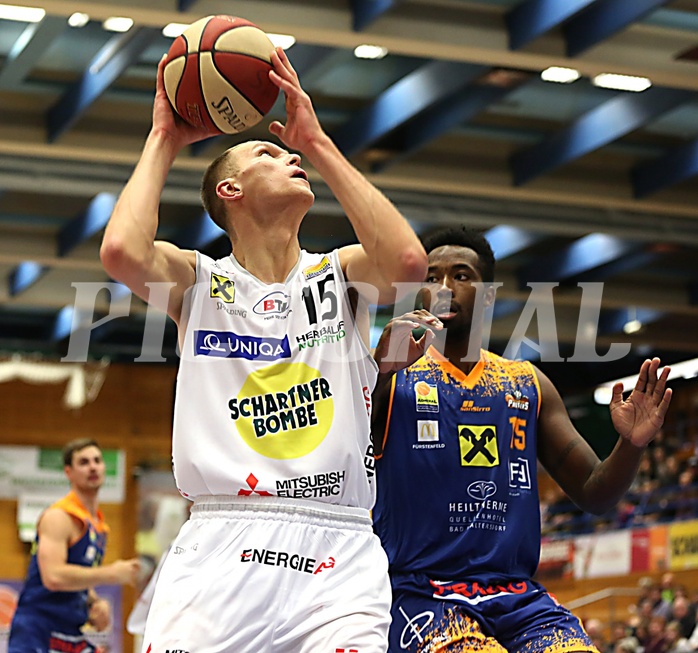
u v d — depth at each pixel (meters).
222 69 3.45
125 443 20.75
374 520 4.41
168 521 20.58
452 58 10.47
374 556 3.33
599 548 20.02
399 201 14.27
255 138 12.91
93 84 11.47
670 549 18.45
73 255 15.72
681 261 17.47
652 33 10.76
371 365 3.44
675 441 23.25
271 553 3.20
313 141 3.25
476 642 4.11
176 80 3.48
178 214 15.05
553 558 21.16
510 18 10.48
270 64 3.51
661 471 21.25
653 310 18.75
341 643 3.11
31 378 19.83
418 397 4.39
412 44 10.20
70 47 11.21
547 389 4.59
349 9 10.05
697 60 10.79
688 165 13.49
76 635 7.59
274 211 3.41
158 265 3.27
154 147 3.41
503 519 4.35
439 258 4.51
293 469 3.25
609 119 12.45
